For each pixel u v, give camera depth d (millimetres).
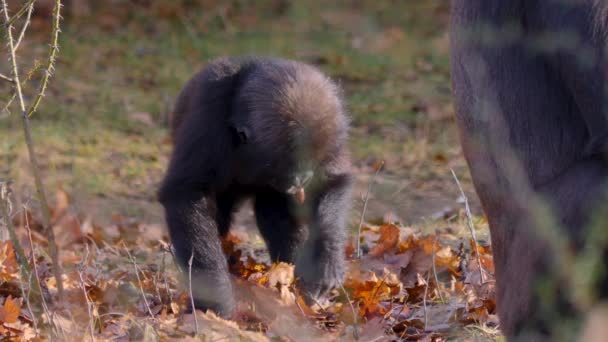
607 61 6797
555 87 7332
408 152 20719
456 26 7969
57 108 22875
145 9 32062
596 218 6645
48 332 9562
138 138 21547
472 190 18031
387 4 35312
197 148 11414
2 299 10992
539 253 7117
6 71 23828
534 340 7199
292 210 12008
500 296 7688
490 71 7629
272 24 32562
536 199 7156
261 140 11102
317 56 28922
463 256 12352
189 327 9758
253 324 10609
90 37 29359
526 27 7402
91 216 15977
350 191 11594
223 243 12125
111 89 24812
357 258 12445
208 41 30078
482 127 7723
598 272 6844
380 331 9875
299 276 11109
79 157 19781
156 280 11625
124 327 10172
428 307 10930
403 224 15281
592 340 6523
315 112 11062
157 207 17234
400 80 26922
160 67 27250
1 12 9648
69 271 12242
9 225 9805
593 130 6965
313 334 9977
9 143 19938
